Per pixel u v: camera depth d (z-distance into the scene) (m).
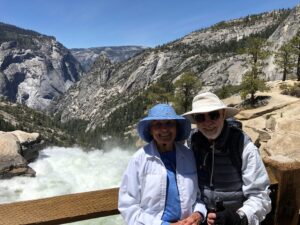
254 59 50.09
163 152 3.12
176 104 68.88
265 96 48.09
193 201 3.07
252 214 2.97
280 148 19.86
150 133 3.18
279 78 104.81
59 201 2.94
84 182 31.03
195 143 3.26
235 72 189.88
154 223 2.91
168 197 2.99
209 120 3.08
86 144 114.94
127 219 3.00
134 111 183.00
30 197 24.55
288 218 3.75
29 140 31.64
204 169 3.18
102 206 3.10
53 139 104.12
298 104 40.91
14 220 2.76
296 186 3.70
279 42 142.62
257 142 29.08
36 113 164.12
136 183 3.03
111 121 186.38
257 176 3.04
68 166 35.06
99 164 37.53
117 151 66.62
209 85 190.62
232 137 3.11
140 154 3.05
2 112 131.50
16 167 26.05
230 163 3.09
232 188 3.11
